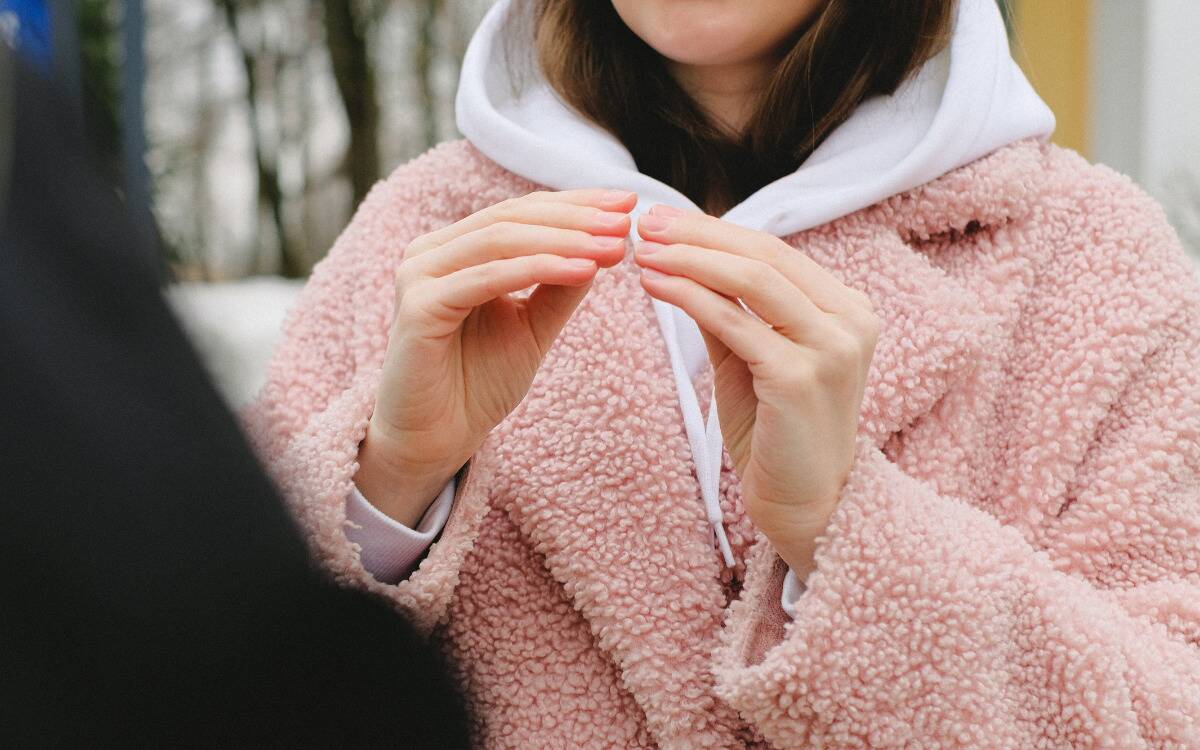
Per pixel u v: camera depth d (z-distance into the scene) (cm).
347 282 77
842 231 71
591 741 67
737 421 60
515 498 68
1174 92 180
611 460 67
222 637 37
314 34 273
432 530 64
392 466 62
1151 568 68
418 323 59
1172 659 64
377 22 275
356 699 41
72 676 35
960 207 70
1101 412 69
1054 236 72
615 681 67
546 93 79
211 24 264
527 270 57
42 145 38
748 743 65
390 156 280
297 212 275
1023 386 70
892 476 61
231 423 39
